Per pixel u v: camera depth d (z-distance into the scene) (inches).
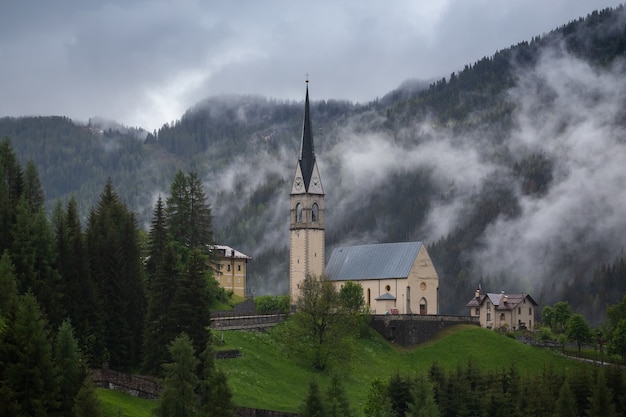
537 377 7317.9
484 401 6806.1
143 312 6850.4
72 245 6565.0
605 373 7524.6
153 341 6343.5
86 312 6397.6
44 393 4987.7
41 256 6412.4
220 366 7052.2
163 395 5211.6
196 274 6422.2
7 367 4977.9
